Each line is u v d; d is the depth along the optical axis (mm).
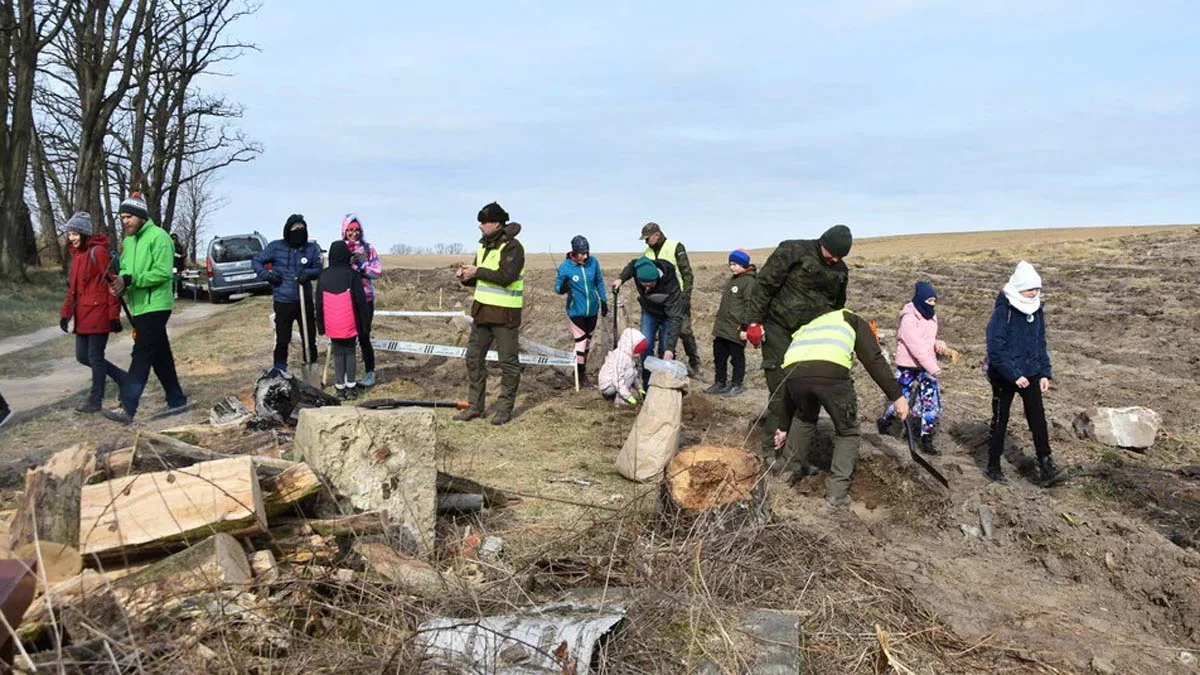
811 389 6582
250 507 4113
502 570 4566
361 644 3672
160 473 4230
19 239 27594
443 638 3588
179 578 3686
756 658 3770
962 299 19141
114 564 3990
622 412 9438
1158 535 5910
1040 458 7258
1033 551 5895
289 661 3391
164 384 9227
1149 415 8297
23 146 27266
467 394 10406
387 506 5016
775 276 7160
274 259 10148
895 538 6254
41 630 3281
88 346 8664
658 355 10797
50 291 27078
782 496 6711
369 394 10195
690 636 3877
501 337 8773
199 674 3121
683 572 4383
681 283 10477
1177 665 4531
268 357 13180
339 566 4414
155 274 8445
